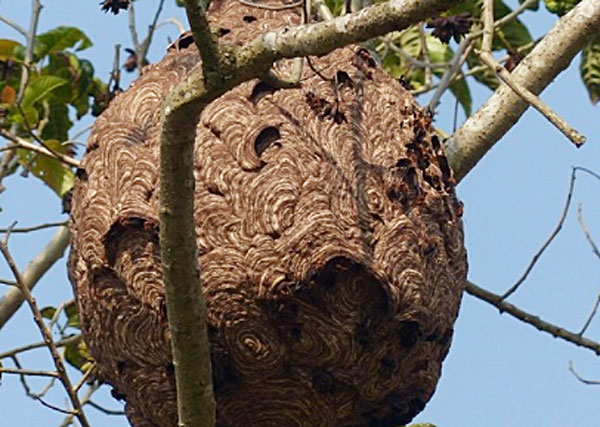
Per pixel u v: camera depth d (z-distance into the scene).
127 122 11.97
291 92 11.81
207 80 9.55
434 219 11.62
